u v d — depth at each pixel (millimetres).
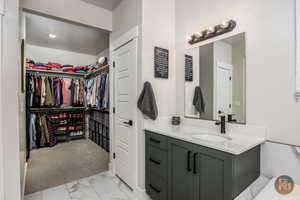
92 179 2312
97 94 3637
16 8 1174
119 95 2305
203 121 1838
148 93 1811
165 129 1742
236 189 1072
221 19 1643
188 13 1985
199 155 1264
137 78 1932
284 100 1236
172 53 2139
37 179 2291
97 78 3736
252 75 1413
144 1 1848
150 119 1928
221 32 1625
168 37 2088
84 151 3539
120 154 2297
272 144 1290
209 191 1194
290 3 1200
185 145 1374
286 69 1224
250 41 1422
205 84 1820
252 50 1410
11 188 1154
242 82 1479
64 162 2912
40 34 3350
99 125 3965
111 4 2275
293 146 1188
